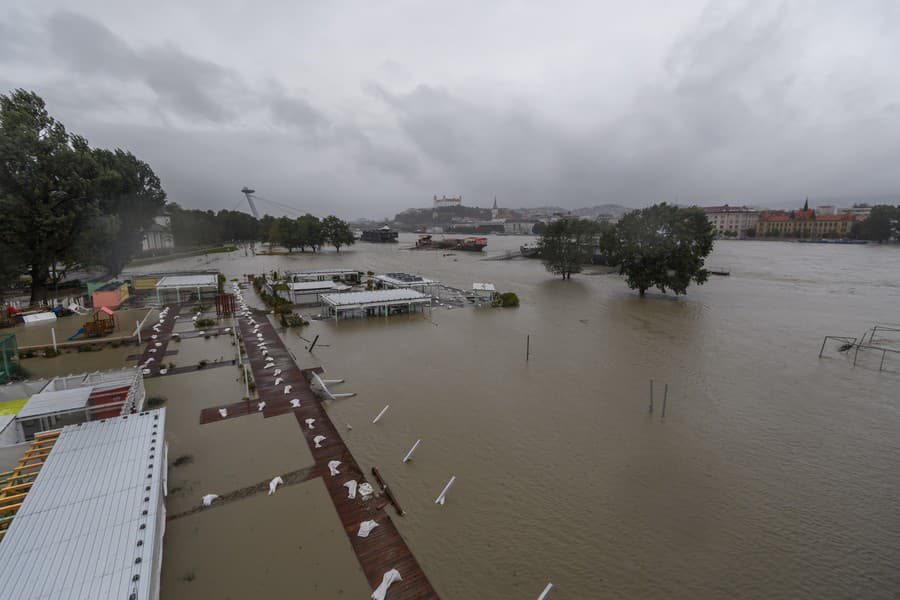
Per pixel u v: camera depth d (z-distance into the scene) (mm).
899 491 21609
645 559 17297
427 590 15547
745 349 43281
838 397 32094
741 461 24047
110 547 10555
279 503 19625
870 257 135000
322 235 174000
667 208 67188
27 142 49656
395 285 71312
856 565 17156
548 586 15359
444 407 29984
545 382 34625
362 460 23406
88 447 14805
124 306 60031
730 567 16984
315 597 14984
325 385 33125
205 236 171625
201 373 34844
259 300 67625
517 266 123438
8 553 10109
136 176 75250
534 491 21234
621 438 26297
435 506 19969
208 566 16109
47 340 42781
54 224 50812
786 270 104812
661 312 60125
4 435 18422
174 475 21453
